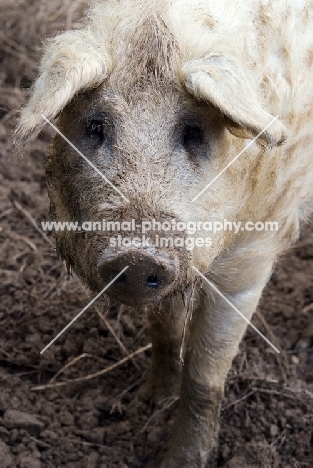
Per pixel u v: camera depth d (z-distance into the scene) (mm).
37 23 3480
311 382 2318
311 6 1922
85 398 2217
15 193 2840
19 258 2627
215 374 1999
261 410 2207
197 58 1576
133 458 2088
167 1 1656
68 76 1535
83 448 2111
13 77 3324
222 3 1729
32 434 2133
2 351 2342
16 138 1537
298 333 2432
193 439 2033
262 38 1757
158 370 2203
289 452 2145
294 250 2676
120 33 1612
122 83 1578
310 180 1994
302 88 1846
